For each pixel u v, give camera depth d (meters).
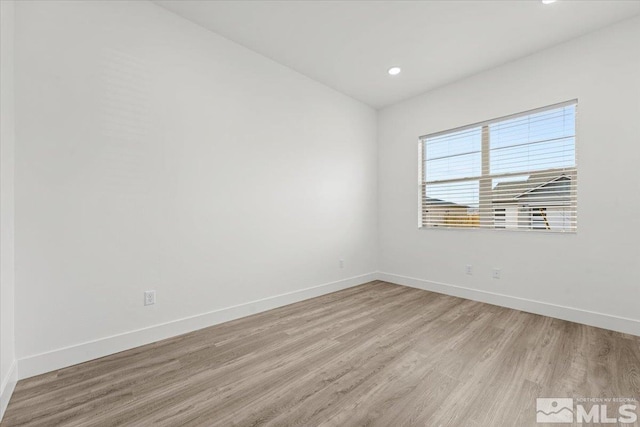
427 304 3.08
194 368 1.81
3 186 1.51
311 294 3.34
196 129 2.42
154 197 2.20
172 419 1.36
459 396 1.51
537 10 2.20
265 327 2.47
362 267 4.02
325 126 3.51
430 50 2.76
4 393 1.43
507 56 2.84
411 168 3.84
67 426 1.32
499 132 3.07
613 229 2.35
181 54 2.33
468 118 3.27
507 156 3.01
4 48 1.53
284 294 3.07
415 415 1.37
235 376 1.72
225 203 2.61
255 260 2.83
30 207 1.70
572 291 2.56
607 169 2.37
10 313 1.58
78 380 1.67
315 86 3.39
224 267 2.60
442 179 3.58
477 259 3.21
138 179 2.12
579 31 2.44
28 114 1.70
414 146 3.80
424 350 2.03
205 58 2.47
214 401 1.49
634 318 2.25
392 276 4.07
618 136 2.32
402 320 2.62
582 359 1.87
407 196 3.89
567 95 2.57
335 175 3.64
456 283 3.39
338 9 2.23
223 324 2.54
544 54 2.71
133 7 2.10
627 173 2.28
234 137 2.67
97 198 1.95
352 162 3.87
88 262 1.91
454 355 1.95
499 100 3.02
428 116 3.65
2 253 1.48
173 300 2.29
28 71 1.70
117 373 1.75
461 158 3.39
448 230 3.47
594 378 1.65
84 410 1.42
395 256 4.05
